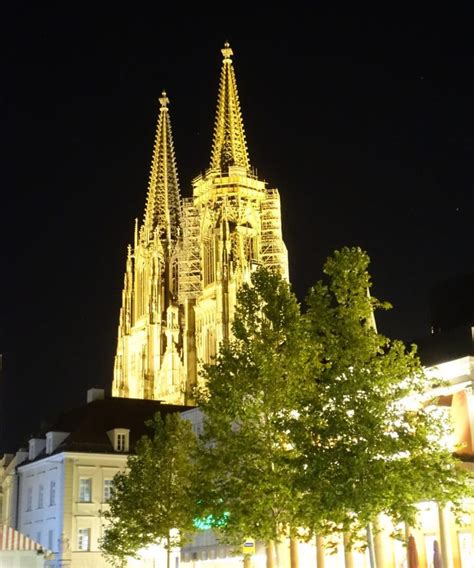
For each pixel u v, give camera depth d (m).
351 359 35.00
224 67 172.38
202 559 62.22
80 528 71.75
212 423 39.84
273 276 41.44
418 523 38.53
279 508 37.56
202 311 157.50
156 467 55.19
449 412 42.91
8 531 45.62
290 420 35.72
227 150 165.50
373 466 32.94
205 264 160.12
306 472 33.91
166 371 157.50
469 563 40.59
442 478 33.88
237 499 38.72
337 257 37.31
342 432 33.62
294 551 46.97
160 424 56.69
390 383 34.84
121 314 175.75
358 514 33.38
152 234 177.50
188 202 170.50
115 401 81.69
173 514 53.75
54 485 74.25
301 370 38.66
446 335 50.41
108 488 73.88
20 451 83.31
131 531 54.62
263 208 161.75
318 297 37.28
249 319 40.69
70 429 78.62
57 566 69.75
